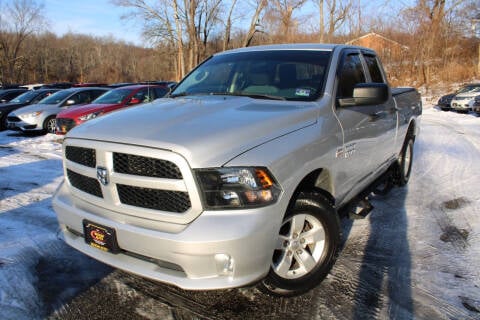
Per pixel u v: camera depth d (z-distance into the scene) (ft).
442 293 9.98
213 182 7.42
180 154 7.40
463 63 102.89
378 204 16.61
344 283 10.42
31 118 39.81
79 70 229.04
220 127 8.18
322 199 9.59
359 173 12.03
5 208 16.22
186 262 7.44
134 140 7.85
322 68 11.43
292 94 10.87
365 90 10.41
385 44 108.37
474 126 43.91
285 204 8.13
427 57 99.76
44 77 216.13
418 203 16.75
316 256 9.73
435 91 89.97
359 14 107.86
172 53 110.73
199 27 104.22
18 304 9.41
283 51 12.75
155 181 7.60
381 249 12.39
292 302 9.60
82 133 8.88
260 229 7.59
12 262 11.35
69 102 41.57
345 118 10.75
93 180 8.73
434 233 13.64
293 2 102.22
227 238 7.30
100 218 8.46
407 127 17.54
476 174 21.49
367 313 9.19
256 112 9.29
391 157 15.93
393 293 9.98
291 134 8.75
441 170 22.53
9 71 188.03
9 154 29.43
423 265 11.39
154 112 9.51
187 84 13.21
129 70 218.38
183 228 7.52
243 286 7.80
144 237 7.73
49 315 9.07
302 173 8.68
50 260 11.56
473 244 12.76
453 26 102.94
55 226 14.19
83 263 11.41
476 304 9.52
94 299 9.69
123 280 10.53
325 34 107.04
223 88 12.19
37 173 22.82
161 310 9.29
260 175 7.68
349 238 13.17
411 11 103.45
